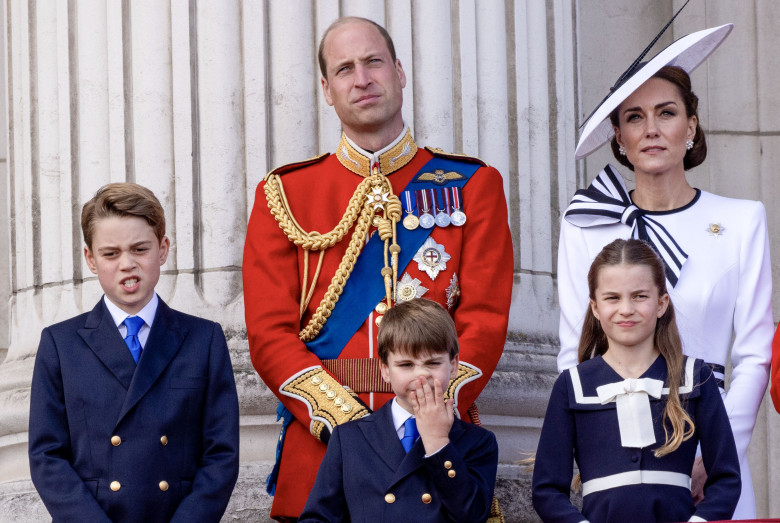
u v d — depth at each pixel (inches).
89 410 415.2
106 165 585.0
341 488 414.6
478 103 599.5
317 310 466.9
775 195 733.3
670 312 427.8
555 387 430.6
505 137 602.9
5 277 732.0
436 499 404.2
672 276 457.4
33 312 603.2
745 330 457.7
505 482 559.5
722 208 470.9
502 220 483.2
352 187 483.8
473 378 442.3
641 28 758.5
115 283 424.2
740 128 738.2
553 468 421.1
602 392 419.8
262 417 547.8
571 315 474.6
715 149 737.0
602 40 754.2
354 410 433.1
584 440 420.2
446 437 404.2
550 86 633.6
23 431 581.3
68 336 426.9
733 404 444.5
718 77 741.3
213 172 567.8
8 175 649.0
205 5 576.7
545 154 618.5
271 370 453.1
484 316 460.4
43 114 609.9
